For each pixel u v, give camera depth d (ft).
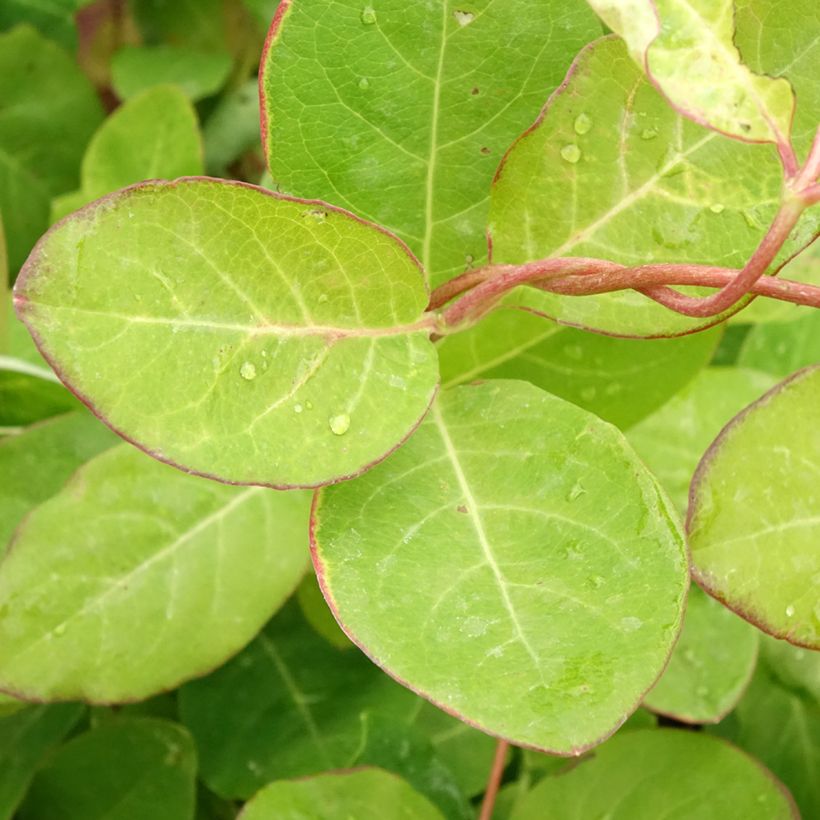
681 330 0.58
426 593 0.52
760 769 0.72
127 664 0.70
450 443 0.58
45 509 0.70
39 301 0.48
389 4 0.58
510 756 0.83
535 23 0.59
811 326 0.90
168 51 1.06
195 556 0.71
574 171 0.58
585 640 0.51
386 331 0.55
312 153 0.60
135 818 0.83
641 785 0.73
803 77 0.56
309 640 0.88
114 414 0.49
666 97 0.48
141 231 0.49
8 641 0.68
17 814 0.84
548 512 0.55
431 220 0.62
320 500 0.55
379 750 0.79
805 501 0.55
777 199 0.58
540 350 0.71
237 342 0.52
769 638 0.81
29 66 1.04
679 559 0.52
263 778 0.83
